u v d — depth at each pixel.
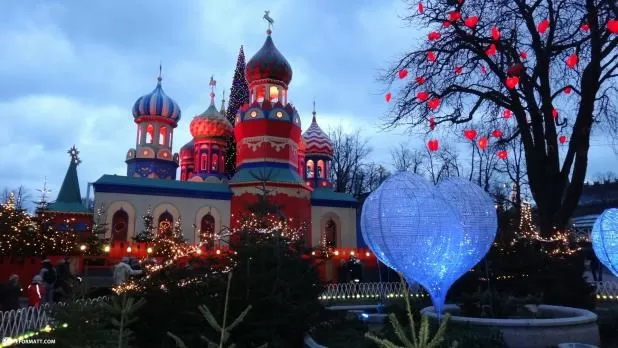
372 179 59.97
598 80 19.17
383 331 9.15
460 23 20.66
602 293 21.47
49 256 22.23
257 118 33.62
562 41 19.58
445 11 20.89
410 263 9.80
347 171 57.59
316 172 46.84
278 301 9.43
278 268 10.07
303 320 10.05
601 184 66.31
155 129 42.97
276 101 37.31
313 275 10.87
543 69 19.45
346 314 13.65
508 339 9.95
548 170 19.34
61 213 29.50
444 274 10.02
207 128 40.84
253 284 9.60
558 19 19.25
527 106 19.83
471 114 21.14
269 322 9.34
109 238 26.25
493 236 10.98
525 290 15.66
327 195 36.59
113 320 5.77
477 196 10.91
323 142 47.31
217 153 40.94
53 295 15.78
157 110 42.84
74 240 23.44
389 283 23.19
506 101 20.31
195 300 9.56
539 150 19.56
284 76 37.62
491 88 20.55
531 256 15.91
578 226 46.69
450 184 11.30
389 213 9.80
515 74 15.12
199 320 9.27
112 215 28.95
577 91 19.50
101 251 24.66
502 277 16.09
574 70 19.73
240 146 34.28
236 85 44.75
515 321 10.02
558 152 19.61
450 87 20.77
